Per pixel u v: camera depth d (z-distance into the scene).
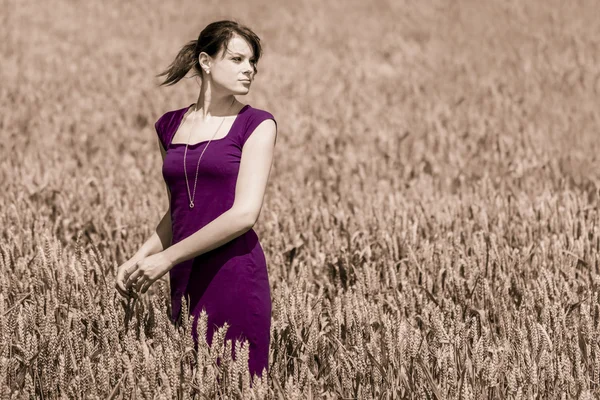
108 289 6.81
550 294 7.60
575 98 21.72
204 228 5.91
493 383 5.64
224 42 6.03
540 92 22.23
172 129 6.41
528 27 31.08
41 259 7.21
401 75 25.73
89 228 10.77
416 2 36.72
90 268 7.49
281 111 20.72
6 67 25.33
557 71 24.69
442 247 9.12
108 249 9.50
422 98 22.50
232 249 6.05
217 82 6.09
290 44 30.50
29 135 18.22
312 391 5.68
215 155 6.01
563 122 19.25
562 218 10.70
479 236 9.98
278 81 24.42
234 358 6.05
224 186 6.04
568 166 15.46
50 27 32.50
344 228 10.13
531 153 16.05
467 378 5.79
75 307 6.84
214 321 6.08
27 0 37.25
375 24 33.66
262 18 35.28
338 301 6.97
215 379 5.56
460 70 25.72
